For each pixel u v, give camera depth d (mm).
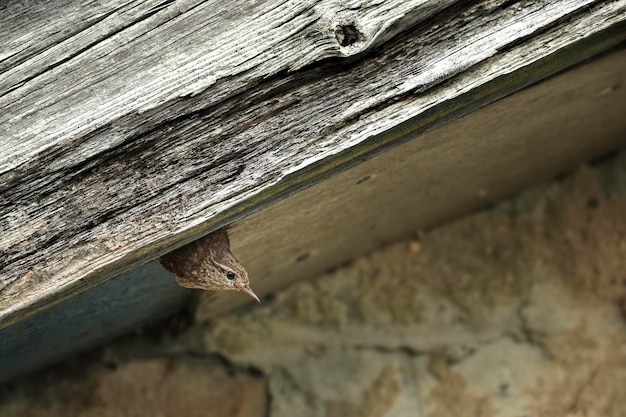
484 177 7539
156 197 4938
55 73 4840
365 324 8312
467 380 8180
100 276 5004
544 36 5098
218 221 5047
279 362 8172
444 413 8094
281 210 5977
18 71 4816
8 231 4887
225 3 4887
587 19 5121
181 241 5082
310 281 8375
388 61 5020
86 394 7891
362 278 8414
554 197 8555
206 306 7613
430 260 8469
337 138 4988
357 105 4992
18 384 7836
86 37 4840
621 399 8109
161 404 7945
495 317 8359
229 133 4957
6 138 4840
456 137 6250
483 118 6109
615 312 8320
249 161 4965
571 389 8172
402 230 8188
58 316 6156
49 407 7820
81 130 4855
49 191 4902
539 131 6969
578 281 8391
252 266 7008
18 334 6133
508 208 8562
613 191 8516
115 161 4926
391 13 4910
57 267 4898
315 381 8125
